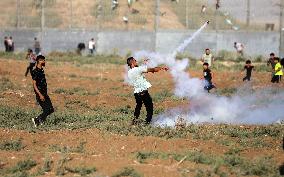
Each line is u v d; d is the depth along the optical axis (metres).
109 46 147.75
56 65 103.44
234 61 128.88
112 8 157.38
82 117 48.84
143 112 53.44
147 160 33.66
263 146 38.81
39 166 32.81
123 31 147.88
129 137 38.72
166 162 33.34
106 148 36.75
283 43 148.38
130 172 31.11
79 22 153.12
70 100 60.31
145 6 160.38
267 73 97.81
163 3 161.50
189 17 156.75
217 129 44.06
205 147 37.44
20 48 146.88
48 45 147.00
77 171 31.83
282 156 35.88
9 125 44.69
